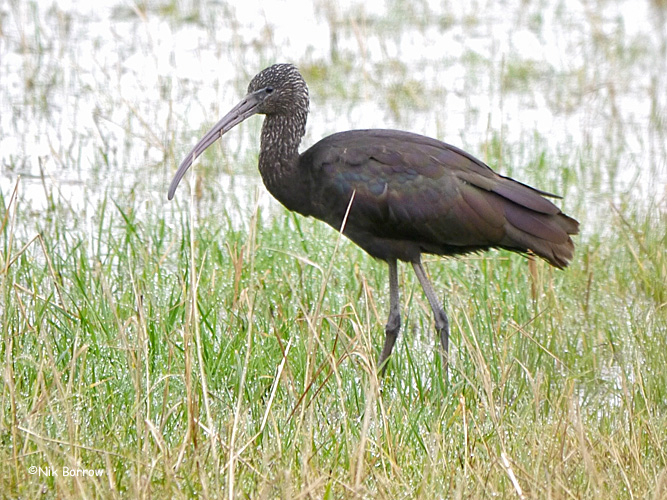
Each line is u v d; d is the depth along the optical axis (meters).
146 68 19.98
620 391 10.68
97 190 15.45
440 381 10.39
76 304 10.98
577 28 23.44
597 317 12.17
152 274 11.98
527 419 9.83
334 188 11.18
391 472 8.67
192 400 9.01
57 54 20.33
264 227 13.95
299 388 10.04
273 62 20.11
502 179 11.16
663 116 18.92
